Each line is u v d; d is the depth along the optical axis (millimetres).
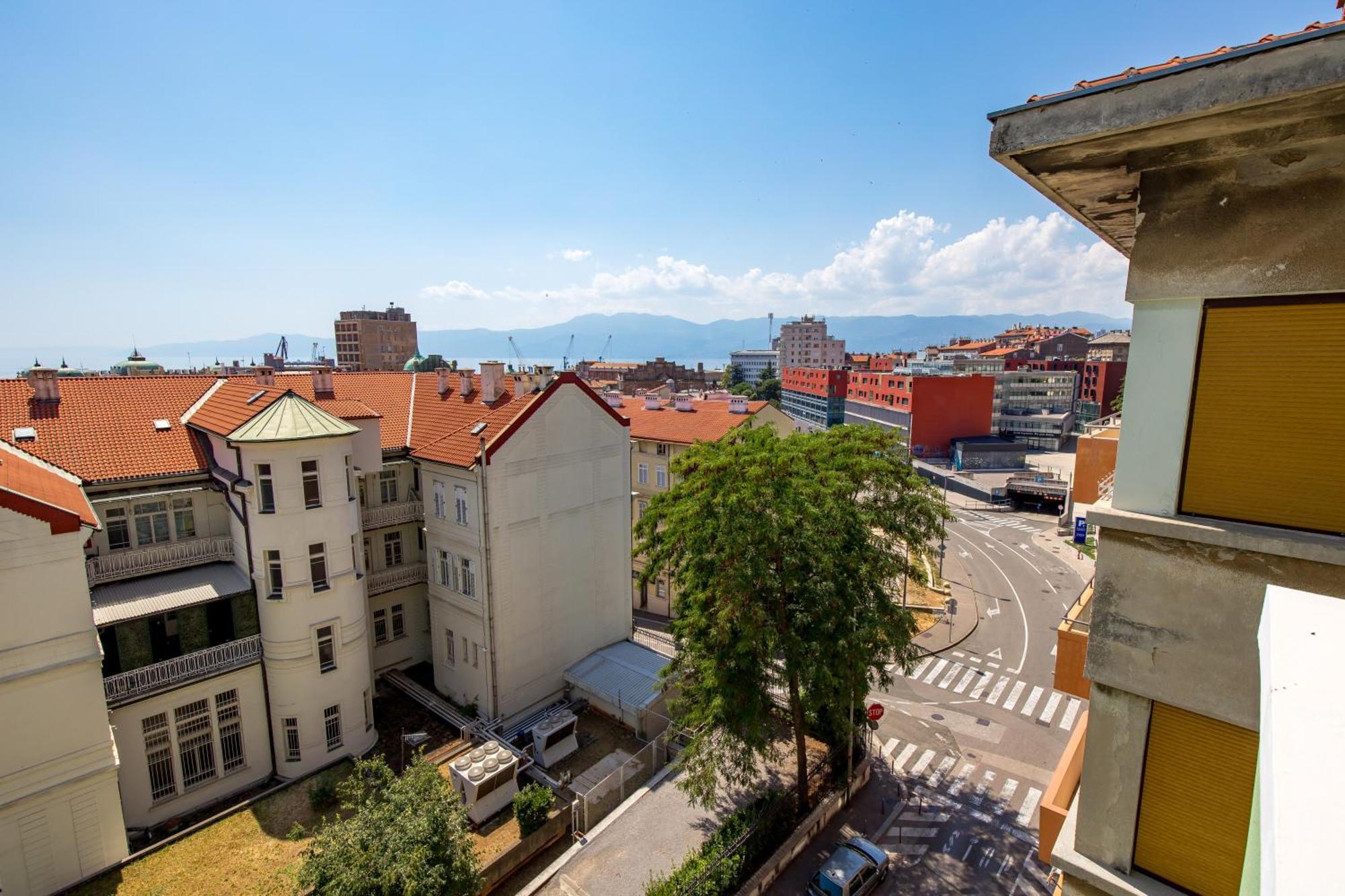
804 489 19109
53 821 17391
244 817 20734
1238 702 5867
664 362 174750
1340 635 3656
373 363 163500
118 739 19891
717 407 46938
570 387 28141
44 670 17047
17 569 16641
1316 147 5246
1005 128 5957
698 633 20406
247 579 22938
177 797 21031
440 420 30203
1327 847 2359
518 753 23781
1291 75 4590
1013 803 23141
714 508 19234
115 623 20203
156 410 25891
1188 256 5953
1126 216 7637
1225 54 4820
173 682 20719
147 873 18312
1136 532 6305
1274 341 5723
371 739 24953
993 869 19969
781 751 25062
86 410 24250
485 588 25641
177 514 23797
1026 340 156500
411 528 29953
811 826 20922
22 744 16875
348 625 23875
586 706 28125
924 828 21750
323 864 14867
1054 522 64125
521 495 26484
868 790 23781
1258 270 5621
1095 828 6910
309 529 22672
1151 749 6535
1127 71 5801
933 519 22266
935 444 90062
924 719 28922
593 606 30234
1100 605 6590
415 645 30234
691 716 20547
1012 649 36125
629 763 23531
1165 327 6191
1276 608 4062
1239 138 5445
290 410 22547
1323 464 5578
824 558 18438
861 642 18453
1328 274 5336
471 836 20375
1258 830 2904
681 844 20406
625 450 31281
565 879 19062
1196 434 6148
